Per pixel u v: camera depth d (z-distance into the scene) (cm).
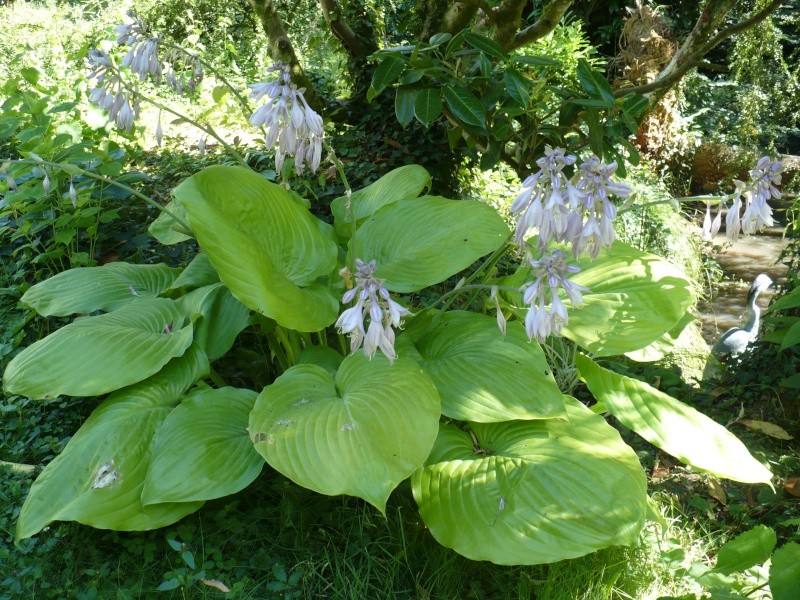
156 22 947
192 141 603
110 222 440
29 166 386
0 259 416
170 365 300
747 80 825
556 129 410
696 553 288
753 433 372
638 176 812
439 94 368
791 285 416
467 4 504
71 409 332
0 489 283
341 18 570
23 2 1246
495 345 293
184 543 256
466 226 320
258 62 860
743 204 265
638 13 980
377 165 550
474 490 254
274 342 342
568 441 269
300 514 279
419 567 267
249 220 283
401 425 246
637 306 314
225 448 264
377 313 210
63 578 251
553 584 258
